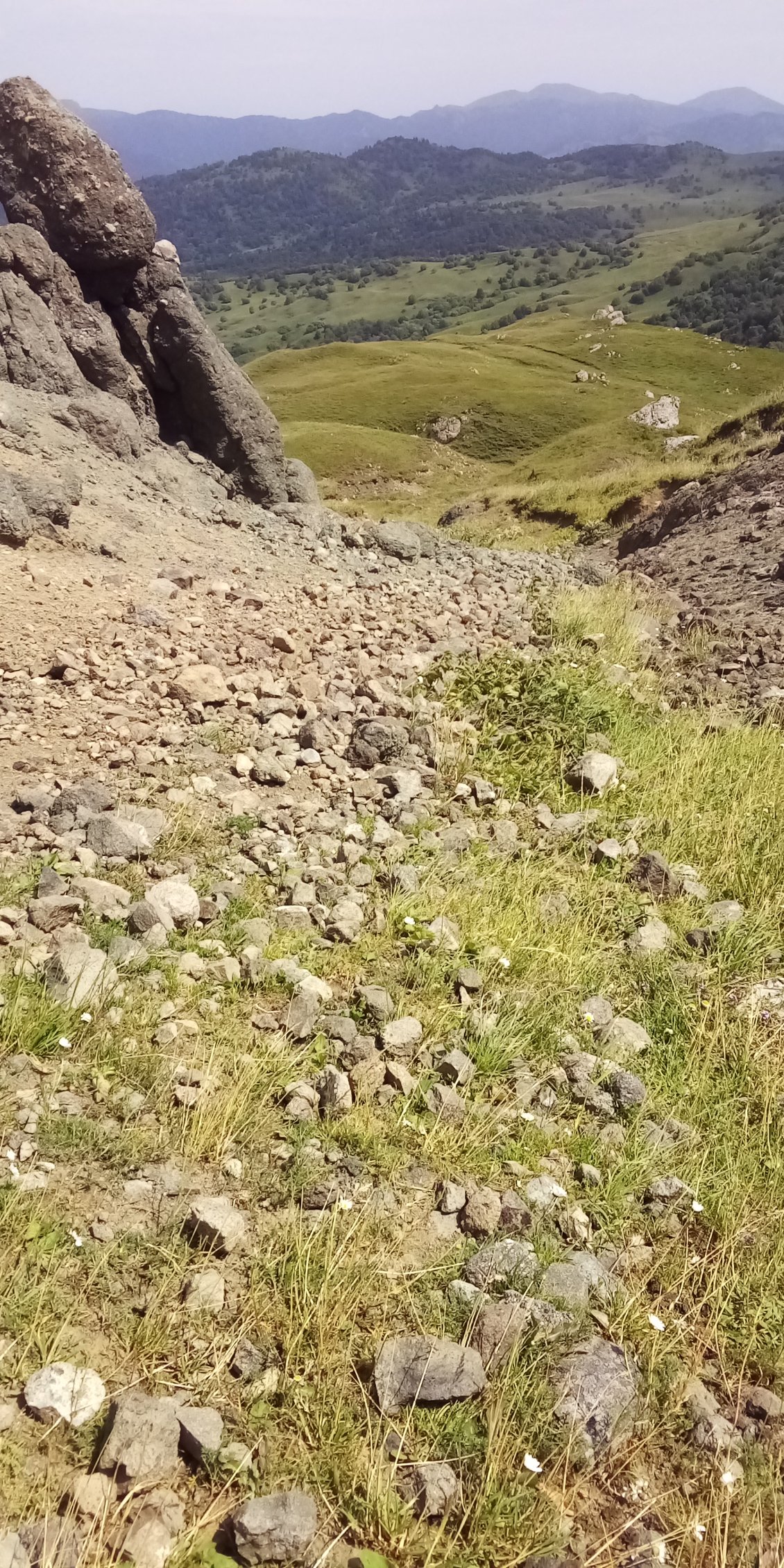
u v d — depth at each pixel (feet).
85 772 19.47
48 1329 9.06
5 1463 8.01
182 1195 10.74
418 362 307.17
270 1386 9.04
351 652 29.30
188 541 39.24
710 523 56.90
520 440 242.58
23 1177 10.37
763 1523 8.88
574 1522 8.63
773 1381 10.15
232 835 18.37
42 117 44.96
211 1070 12.32
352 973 15.02
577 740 24.64
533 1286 10.27
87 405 43.52
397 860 18.29
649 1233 11.60
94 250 46.14
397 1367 9.16
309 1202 10.99
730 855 20.25
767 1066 14.30
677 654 34.06
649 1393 9.68
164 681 23.97
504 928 16.51
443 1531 8.23
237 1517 7.83
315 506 53.21
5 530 30.91
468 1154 12.02
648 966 16.56
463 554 51.47
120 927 14.74
